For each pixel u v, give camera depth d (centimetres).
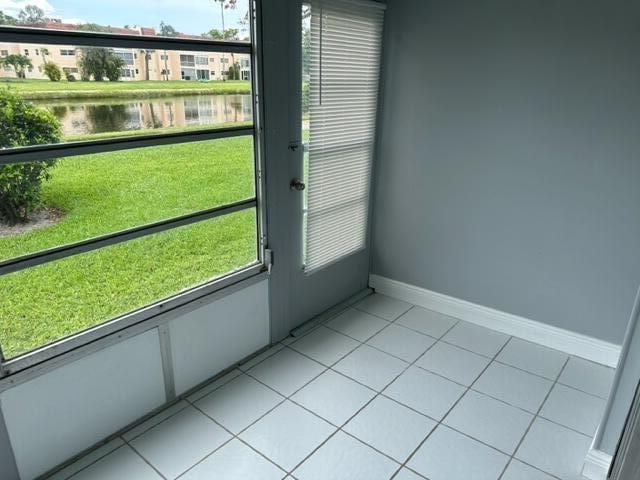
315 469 177
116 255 225
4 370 150
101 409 182
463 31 238
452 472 177
